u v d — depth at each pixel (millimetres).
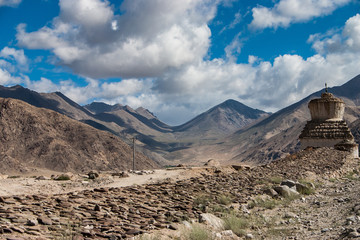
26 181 25922
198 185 22781
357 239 9531
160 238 9961
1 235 8664
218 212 15469
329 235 11000
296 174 28766
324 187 24891
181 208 15461
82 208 13805
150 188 20953
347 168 33188
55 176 29469
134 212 13828
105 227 10805
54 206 13641
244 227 13305
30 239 8586
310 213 15898
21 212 12141
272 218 14805
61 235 9477
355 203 15977
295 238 11383
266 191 20875
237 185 23750
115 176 30469
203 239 10523
